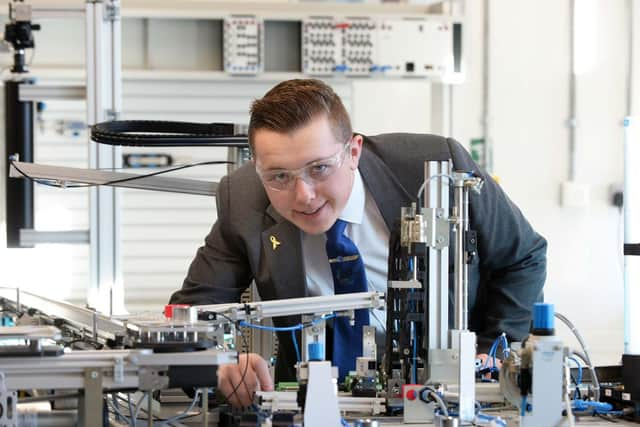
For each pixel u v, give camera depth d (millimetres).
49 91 4594
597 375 2662
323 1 7062
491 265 3121
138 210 6793
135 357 2086
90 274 4590
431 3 7109
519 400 2180
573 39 7402
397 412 2389
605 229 7465
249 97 6723
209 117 6703
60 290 6312
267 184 2570
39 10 4547
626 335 2740
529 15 7371
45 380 2070
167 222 6820
